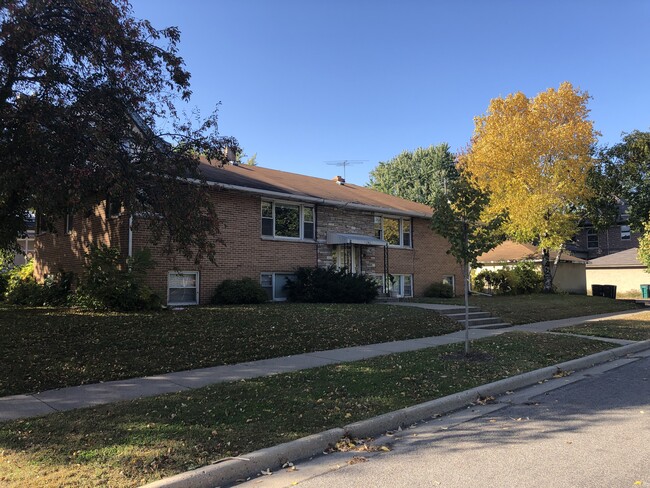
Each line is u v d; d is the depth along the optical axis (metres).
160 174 8.91
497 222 9.42
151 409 6.02
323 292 16.48
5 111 7.68
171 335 9.94
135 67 8.81
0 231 11.77
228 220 15.63
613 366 9.80
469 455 4.94
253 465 4.60
